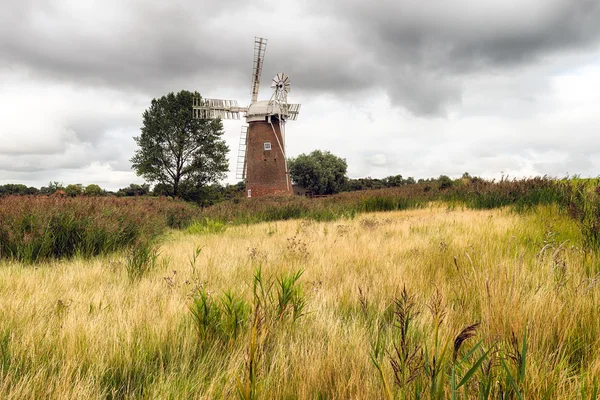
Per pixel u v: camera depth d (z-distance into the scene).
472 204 16.50
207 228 14.12
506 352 2.17
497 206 15.40
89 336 2.88
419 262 5.48
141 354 2.69
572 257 4.73
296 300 3.49
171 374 2.35
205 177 50.69
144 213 13.17
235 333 3.01
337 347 2.69
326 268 5.45
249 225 15.98
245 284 4.63
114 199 16.80
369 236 8.91
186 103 49.56
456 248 6.22
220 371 2.47
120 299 4.07
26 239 7.75
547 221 8.16
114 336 2.88
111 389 2.29
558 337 2.69
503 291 3.18
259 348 2.20
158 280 5.20
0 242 7.94
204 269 5.90
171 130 48.09
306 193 89.44
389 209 20.59
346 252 6.68
